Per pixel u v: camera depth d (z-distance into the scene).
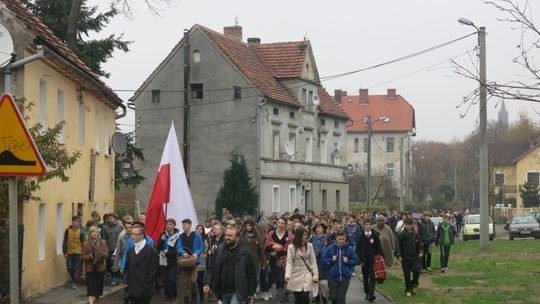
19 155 8.79
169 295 19.06
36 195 20.36
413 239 20.22
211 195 49.19
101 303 19.31
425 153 121.75
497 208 92.06
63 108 23.70
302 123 55.78
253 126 48.69
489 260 30.64
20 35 19.53
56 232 22.83
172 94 50.50
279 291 19.31
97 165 29.23
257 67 53.12
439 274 25.59
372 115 115.62
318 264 17.64
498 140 113.00
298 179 54.31
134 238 13.56
